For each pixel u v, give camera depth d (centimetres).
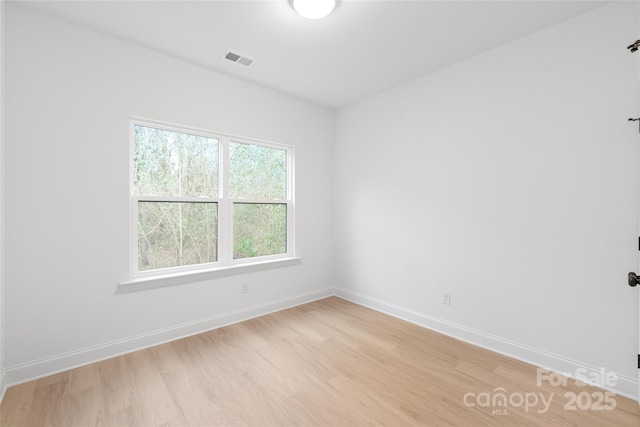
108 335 226
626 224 182
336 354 234
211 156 292
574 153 201
